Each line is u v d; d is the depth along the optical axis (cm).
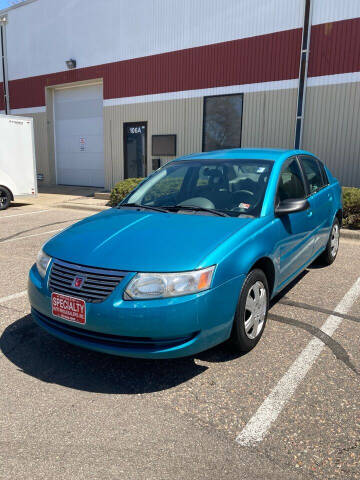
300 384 283
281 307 418
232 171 399
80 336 290
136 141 1375
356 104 956
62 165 1734
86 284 278
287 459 216
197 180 406
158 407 261
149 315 262
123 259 281
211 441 230
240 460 216
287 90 1045
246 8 1078
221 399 268
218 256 283
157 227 323
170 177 429
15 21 1688
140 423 246
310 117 1021
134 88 1343
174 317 263
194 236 303
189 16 1182
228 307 286
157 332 264
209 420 248
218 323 281
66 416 253
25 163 1135
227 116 1157
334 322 382
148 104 1316
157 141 1308
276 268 350
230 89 1137
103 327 271
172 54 1235
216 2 1124
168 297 265
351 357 319
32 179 1155
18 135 1111
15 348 337
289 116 1052
